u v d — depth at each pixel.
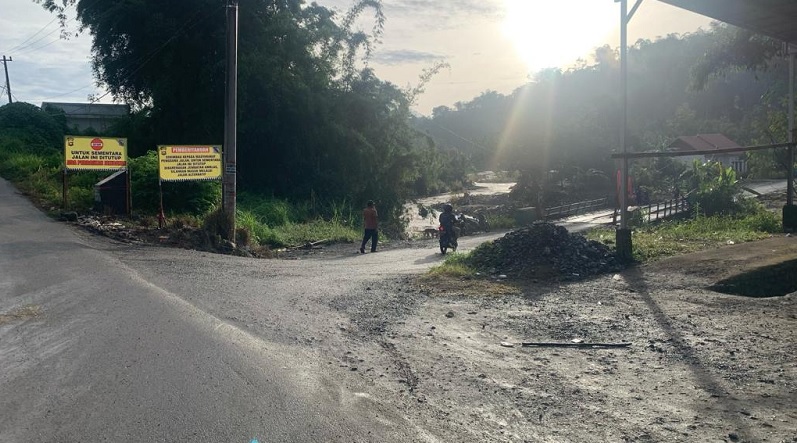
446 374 6.52
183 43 30.14
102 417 4.88
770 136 38.47
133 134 34.03
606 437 4.93
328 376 6.21
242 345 7.06
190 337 7.25
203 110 30.81
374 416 5.18
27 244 13.98
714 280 11.76
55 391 5.43
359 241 24.94
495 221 36.97
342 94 34.19
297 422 4.92
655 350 7.48
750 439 4.87
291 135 31.88
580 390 6.07
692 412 5.47
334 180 33.16
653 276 12.42
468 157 95.50
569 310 9.73
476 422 5.20
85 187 23.44
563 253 13.56
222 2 29.88
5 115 45.44
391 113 35.62
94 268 11.65
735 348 7.47
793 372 6.52
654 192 54.91
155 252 14.75
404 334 8.17
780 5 15.98
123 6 29.66
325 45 34.19
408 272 13.95
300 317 8.87
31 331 7.37
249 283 11.50
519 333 8.34
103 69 32.38
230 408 5.14
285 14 31.94
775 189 53.81
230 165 17.67
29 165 30.75
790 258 13.30
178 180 18.34
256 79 30.06
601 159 58.50
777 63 33.28
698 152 16.47
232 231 17.77
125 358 6.38
